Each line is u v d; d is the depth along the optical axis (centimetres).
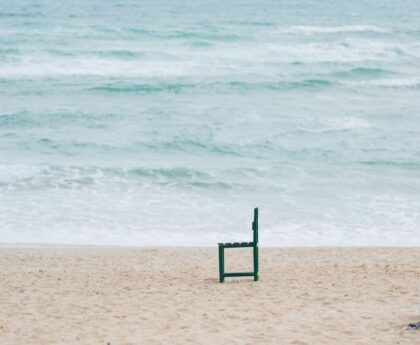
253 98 3906
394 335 952
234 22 7419
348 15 8962
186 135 3055
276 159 2742
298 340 941
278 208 2139
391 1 11919
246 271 1474
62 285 1336
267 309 1132
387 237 1883
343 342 924
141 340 959
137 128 3186
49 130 3127
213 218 2023
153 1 10538
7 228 1881
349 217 2059
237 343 934
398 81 4475
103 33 5972
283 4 10588
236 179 2441
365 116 3525
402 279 1372
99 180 2367
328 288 1293
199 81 4216
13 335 994
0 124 3206
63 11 8475
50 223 1934
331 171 2566
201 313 1109
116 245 1773
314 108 3691
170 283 1355
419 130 3250
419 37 6531
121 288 1308
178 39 5766
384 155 2800
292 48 5562
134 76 4397
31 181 2333
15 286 1324
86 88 3975
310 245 1805
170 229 1919
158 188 2311
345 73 4647
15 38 5591
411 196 2284
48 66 4641
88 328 1027
